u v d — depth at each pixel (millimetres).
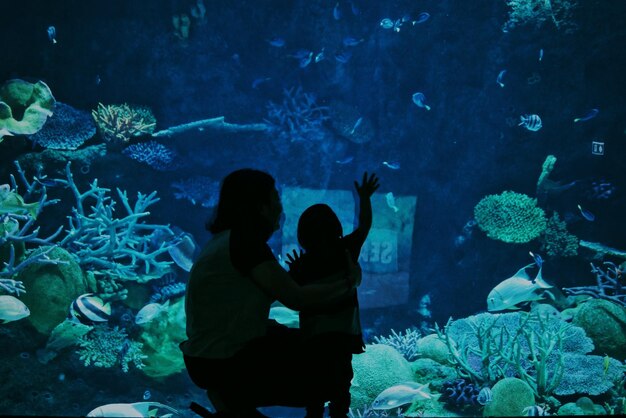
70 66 13023
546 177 12422
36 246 10609
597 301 9734
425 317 12945
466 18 13242
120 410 3945
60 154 11359
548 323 8859
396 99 13914
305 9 13727
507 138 13133
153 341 9820
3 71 12703
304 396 2174
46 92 11445
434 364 9227
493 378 8320
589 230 12586
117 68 13172
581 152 12930
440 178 13688
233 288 2070
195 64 13406
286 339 2205
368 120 13820
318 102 13938
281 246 13258
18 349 9312
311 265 2305
